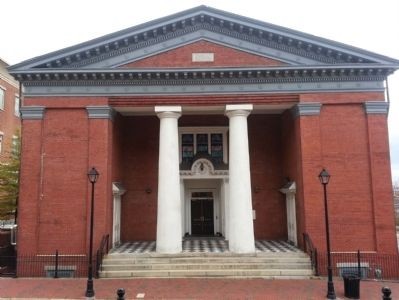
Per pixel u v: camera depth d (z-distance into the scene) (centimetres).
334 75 1975
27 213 1903
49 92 1980
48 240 1889
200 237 2444
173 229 1917
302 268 1820
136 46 2003
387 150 1938
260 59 1998
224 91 1991
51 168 1942
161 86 1997
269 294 1487
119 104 2003
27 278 1803
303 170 1936
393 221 1886
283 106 2102
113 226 2117
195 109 2103
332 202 1912
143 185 2436
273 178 2448
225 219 2361
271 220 2414
